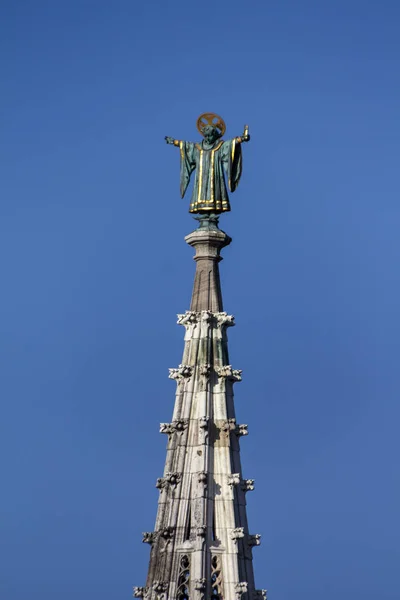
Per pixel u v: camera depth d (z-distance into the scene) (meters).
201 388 101.75
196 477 98.31
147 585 97.25
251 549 98.56
